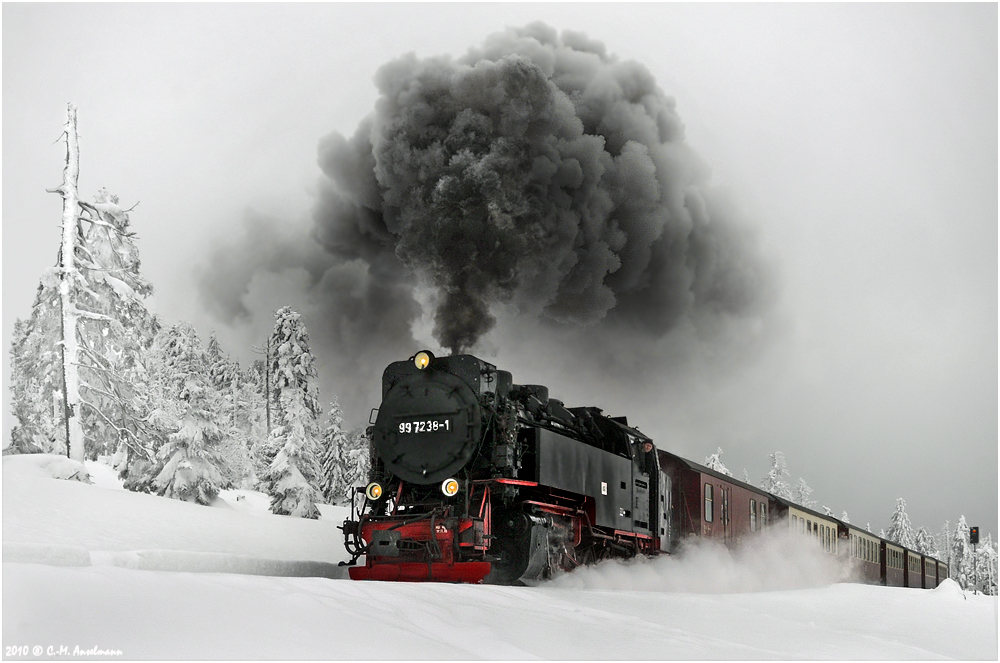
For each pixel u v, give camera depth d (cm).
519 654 712
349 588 874
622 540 1945
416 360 1612
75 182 2520
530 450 1592
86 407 2656
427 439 1556
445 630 776
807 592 2145
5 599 594
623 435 2014
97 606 630
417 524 1449
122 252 2684
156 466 2630
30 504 1870
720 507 2619
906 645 1118
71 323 2453
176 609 666
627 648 792
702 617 1144
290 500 3038
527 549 1477
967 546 8638
